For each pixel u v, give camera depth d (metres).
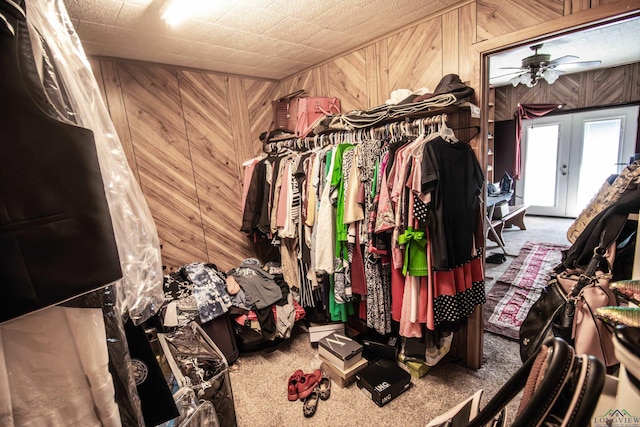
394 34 2.10
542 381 0.46
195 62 2.50
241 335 2.31
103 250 0.58
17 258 0.47
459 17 1.78
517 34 1.57
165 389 0.88
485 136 1.81
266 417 1.70
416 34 1.98
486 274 3.51
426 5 1.78
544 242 4.54
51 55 0.59
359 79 2.39
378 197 1.75
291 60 2.58
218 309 2.16
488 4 1.66
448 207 1.57
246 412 1.75
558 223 5.57
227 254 2.95
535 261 3.79
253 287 2.40
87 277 0.56
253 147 3.04
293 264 2.51
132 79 2.34
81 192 0.55
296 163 2.27
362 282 1.96
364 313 2.07
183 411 1.08
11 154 0.47
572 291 1.14
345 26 2.00
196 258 2.76
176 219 2.63
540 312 1.29
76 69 0.68
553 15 1.46
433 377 1.93
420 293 1.67
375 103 2.31
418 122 1.74
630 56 4.04
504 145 5.89
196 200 2.72
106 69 2.23
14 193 0.47
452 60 1.84
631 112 4.81
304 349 2.37
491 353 2.14
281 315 2.37
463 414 0.91
